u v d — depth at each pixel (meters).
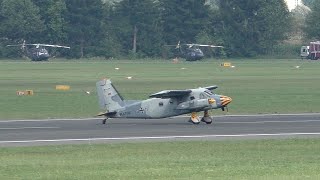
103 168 130.00
